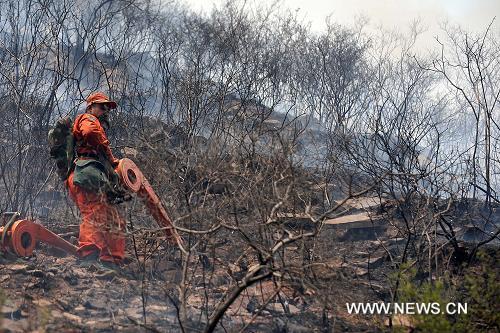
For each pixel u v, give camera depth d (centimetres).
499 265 1123
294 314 943
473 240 1350
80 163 1080
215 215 923
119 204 1105
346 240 1295
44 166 1435
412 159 1273
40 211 1427
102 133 1084
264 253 808
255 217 929
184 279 837
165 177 1094
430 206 1264
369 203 1380
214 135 1193
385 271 1156
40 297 940
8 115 1527
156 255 1125
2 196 1446
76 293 972
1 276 993
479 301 859
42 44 1559
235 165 1000
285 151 905
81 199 1084
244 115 1277
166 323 882
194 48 1844
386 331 898
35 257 1110
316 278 888
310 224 1029
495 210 1499
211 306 950
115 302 950
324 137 1545
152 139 1265
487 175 1516
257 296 996
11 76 1517
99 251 1078
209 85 1498
